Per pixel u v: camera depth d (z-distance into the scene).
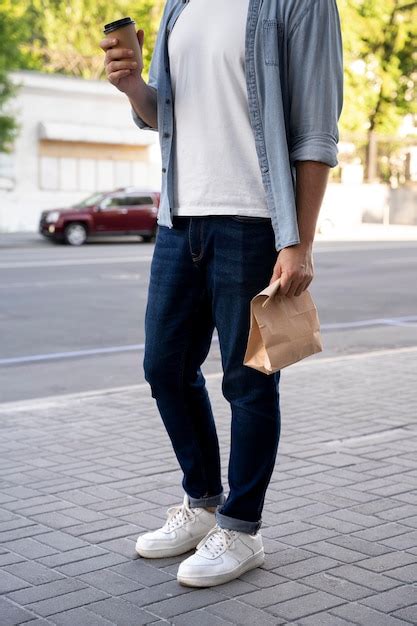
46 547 3.98
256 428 3.54
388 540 4.02
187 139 3.51
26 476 5.11
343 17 43.16
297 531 4.13
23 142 34.91
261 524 3.94
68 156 36.06
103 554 3.89
